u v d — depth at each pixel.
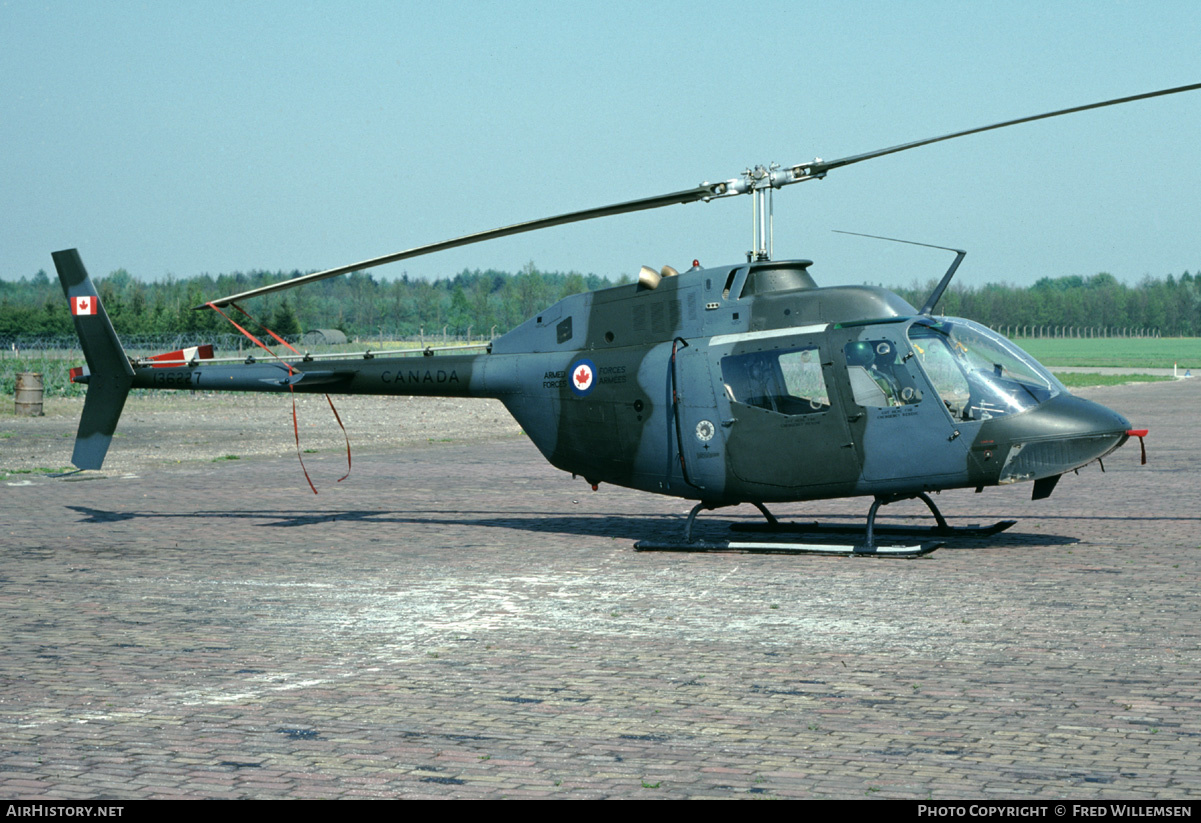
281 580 10.65
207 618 9.00
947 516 14.98
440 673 7.28
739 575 10.75
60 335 133.88
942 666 7.29
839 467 11.36
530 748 5.77
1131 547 12.00
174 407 41.53
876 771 5.37
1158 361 121.56
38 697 6.75
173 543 12.99
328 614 9.13
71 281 14.56
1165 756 5.52
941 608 9.06
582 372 12.79
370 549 12.54
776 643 7.99
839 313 11.45
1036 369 11.39
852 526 13.17
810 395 11.41
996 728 6.00
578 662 7.53
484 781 5.30
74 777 5.39
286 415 37.81
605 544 12.88
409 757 5.64
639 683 6.99
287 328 112.81
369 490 18.39
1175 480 18.80
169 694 6.81
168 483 19.27
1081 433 10.68
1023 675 7.05
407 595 9.91
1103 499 16.39
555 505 16.59
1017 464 10.84
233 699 6.70
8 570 11.21
